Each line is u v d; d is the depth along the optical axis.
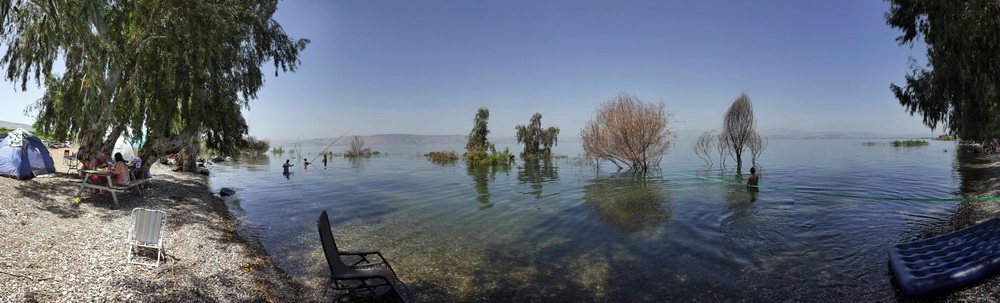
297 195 17.45
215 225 10.79
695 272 7.26
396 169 31.77
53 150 29.56
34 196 10.67
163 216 6.75
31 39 10.87
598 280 6.99
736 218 11.51
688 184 19.66
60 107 14.61
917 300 5.66
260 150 61.78
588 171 27.88
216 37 14.64
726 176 23.36
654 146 27.00
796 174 23.92
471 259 8.27
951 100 15.11
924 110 22.80
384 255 8.59
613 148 27.94
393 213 13.30
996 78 12.35
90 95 10.12
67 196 11.63
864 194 15.79
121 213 10.59
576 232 10.38
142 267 6.34
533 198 16.11
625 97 27.81
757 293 6.27
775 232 9.87
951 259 6.36
